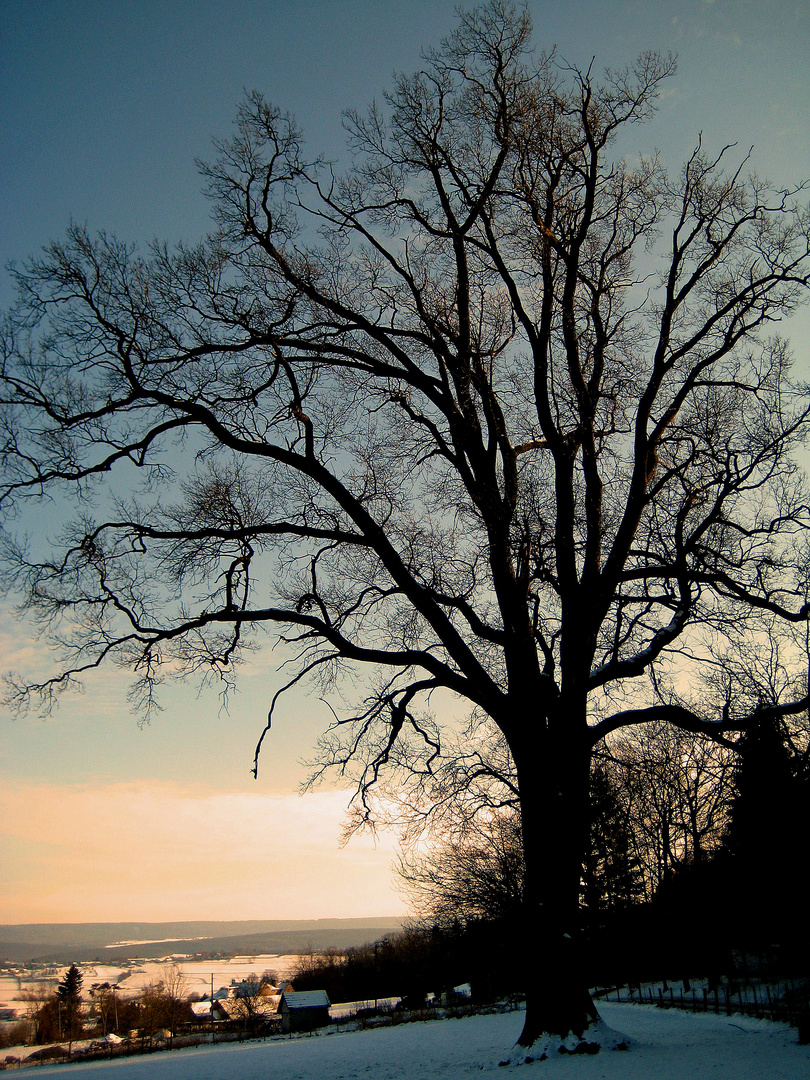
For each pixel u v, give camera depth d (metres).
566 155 15.72
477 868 24.33
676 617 14.44
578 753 13.80
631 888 28.11
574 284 15.88
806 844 24.56
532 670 14.30
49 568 13.74
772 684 22.55
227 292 14.53
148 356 14.09
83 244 13.61
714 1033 15.65
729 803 28.28
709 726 13.62
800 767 24.80
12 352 13.51
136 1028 76.50
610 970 33.62
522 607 14.77
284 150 14.96
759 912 27.00
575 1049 11.84
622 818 26.97
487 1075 11.57
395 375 15.87
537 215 16.02
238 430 15.01
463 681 14.14
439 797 15.59
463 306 16.03
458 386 15.72
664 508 15.80
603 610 14.56
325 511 15.16
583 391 15.59
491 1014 34.88
